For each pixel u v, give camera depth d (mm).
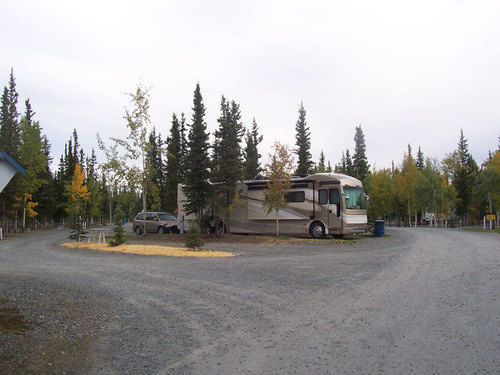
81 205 44500
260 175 25578
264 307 7305
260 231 24969
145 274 11273
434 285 8750
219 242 21875
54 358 4863
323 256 14953
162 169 48656
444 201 47656
